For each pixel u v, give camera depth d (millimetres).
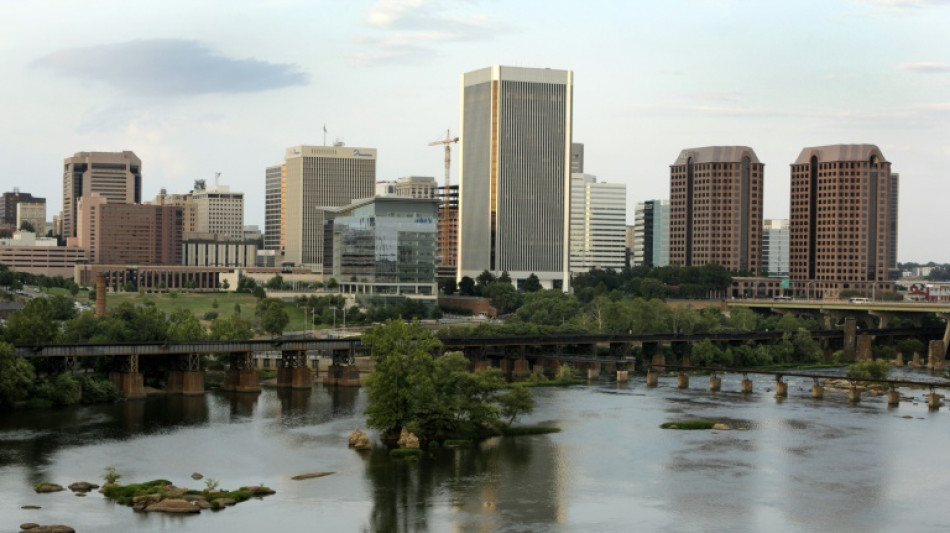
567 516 197625
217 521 191000
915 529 193375
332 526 189625
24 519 188125
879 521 197875
